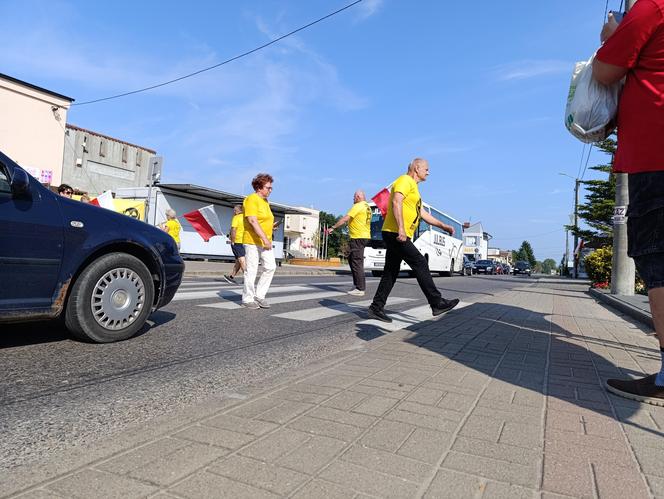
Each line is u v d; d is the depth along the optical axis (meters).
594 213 29.30
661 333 2.83
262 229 6.99
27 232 3.65
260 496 1.70
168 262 4.74
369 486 1.79
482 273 51.00
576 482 1.85
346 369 3.52
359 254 9.47
